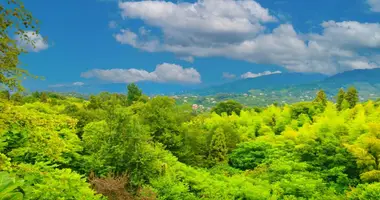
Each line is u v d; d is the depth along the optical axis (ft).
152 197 70.13
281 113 221.05
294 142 145.38
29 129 41.55
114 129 78.84
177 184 81.25
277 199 95.35
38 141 42.93
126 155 77.10
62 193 42.75
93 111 121.49
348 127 140.36
